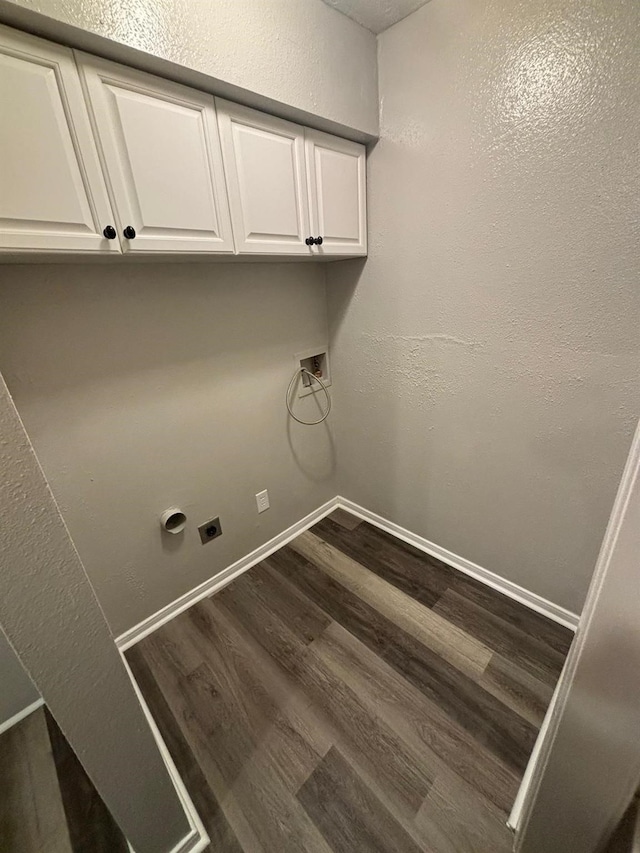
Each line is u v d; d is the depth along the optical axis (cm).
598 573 65
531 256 123
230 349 162
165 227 107
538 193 116
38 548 58
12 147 81
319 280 189
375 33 135
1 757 120
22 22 77
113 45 85
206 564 177
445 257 144
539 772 79
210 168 112
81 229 94
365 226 163
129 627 156
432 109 130
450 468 174
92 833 102
